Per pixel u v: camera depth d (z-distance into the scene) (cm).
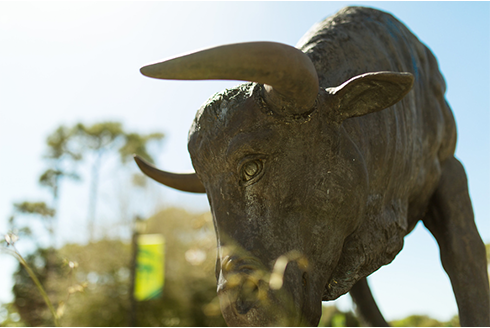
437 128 317
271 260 199
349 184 220
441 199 324
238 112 211
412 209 321
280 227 206
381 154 254
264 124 209
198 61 170
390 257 266
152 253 977
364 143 243
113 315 1416
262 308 187
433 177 319
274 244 203
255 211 207
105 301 1434
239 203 208
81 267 1494
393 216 271
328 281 230
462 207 323
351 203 222
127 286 1472
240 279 191
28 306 1329
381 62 285
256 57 177
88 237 1606
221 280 195
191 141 221
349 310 515
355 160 224
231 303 189
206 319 1383
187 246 1570
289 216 210
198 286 1456
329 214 216
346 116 218
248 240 201
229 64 174
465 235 315
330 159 217
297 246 208
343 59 271
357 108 216
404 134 281
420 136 303
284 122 208
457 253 312
